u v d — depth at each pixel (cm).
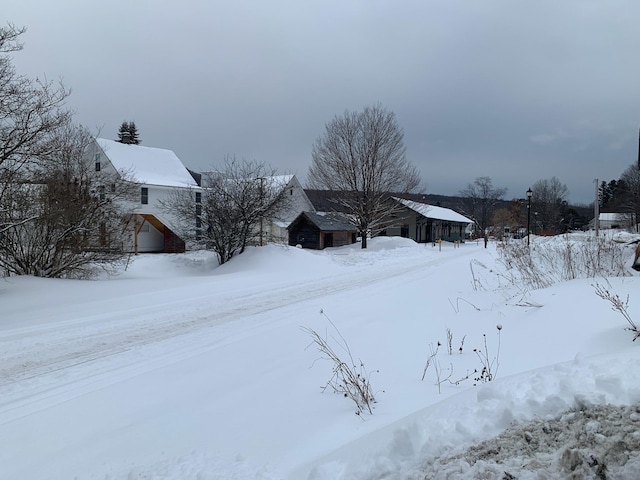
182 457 365
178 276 1942
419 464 276
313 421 411
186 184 3922
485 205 8438
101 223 1716
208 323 934
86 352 738
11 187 1376
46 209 1463
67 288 1323
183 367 635
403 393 457
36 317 1001
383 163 3738
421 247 3559
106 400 520
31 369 656
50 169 1524
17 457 393
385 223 4103
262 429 405
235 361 645
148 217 3894
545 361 508
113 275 1814
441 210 6544
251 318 973
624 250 1314
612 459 233
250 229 2205
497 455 263
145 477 335
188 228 2383
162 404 496
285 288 1412
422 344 644
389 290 1305
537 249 1336
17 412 498
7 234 1437
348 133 3744
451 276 1424
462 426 297
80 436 429
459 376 496
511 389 335
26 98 1292
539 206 7600
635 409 269
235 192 2172
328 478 288
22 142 1291
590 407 280
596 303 653
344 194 3838
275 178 2459
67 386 581
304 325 858
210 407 472
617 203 7825
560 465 239
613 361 350
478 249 3691
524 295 810
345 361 593
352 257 2564
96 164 3734
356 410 423
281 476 314
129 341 802
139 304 1152
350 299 1175
